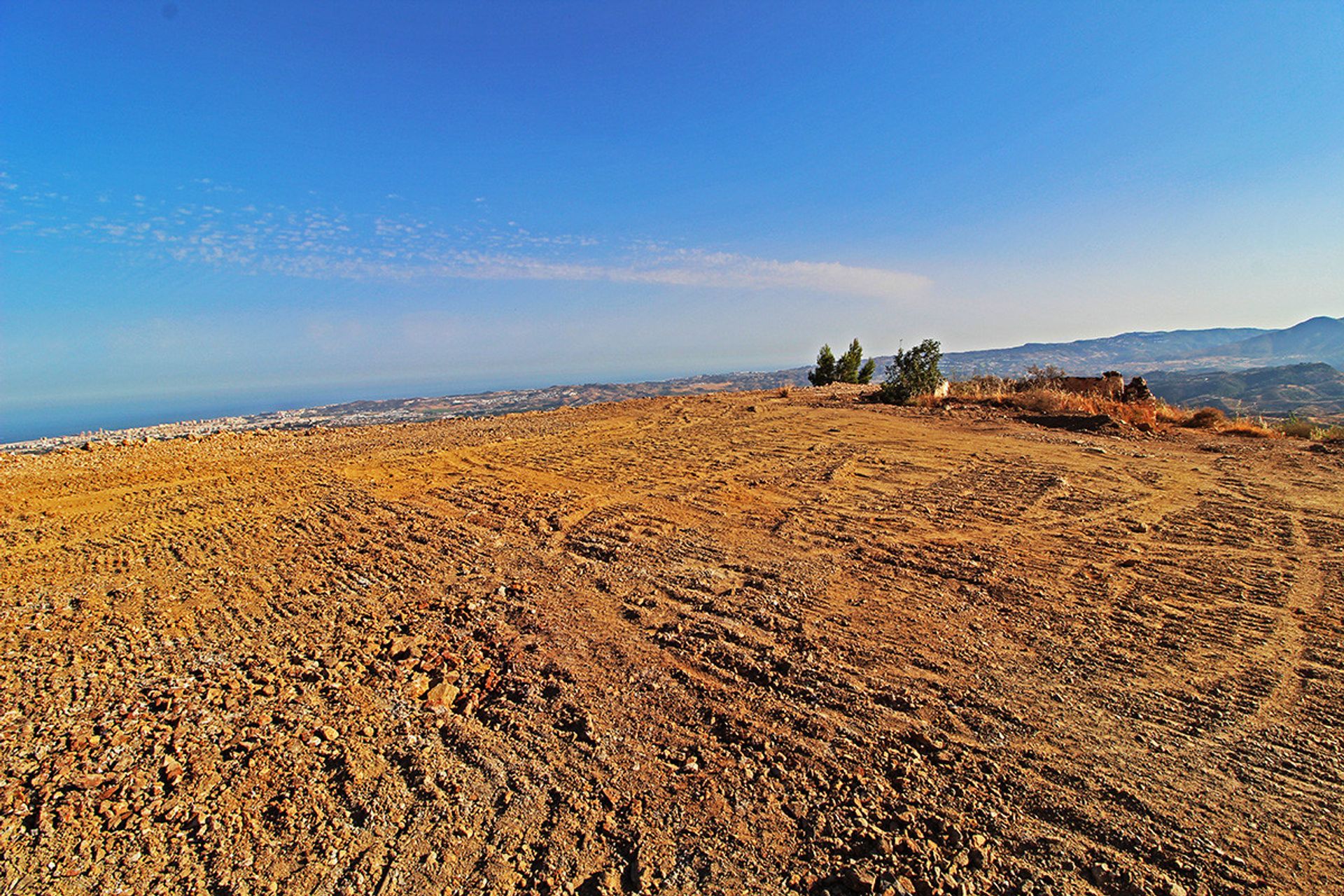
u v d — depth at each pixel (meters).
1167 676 4.18
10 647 5.04
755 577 5.95
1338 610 4.96
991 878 2.76
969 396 18.19
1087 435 12.16
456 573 6.34
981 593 5.45
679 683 4.32
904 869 2.82
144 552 7.12
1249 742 3.53
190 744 3.81
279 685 4.45
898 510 7.73
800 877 2.83
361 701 4.24
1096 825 3.02
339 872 2.92
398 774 3.55
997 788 3.27
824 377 29.08
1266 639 4.58
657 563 6.40
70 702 4.27
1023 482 8.81
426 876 2.89
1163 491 8.20
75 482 10.26
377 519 8.14
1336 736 3.54
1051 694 4.02
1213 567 5.82
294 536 7.55
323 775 3.55
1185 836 2.93
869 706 3.97
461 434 14.74
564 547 6.96
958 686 4.14
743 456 11.05
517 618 5.34
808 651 4.62
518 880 2.86
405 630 5.22
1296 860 2.77
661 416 16.44
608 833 3.11
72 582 6.32
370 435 15.06
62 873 2.92
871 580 5.77
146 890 2.84
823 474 9.62
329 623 5.38
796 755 3.59
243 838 3.12
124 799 3.37
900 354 18.50
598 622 5.21
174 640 5.14
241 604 5.78
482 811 3.27
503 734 3.88
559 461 11.26
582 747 3.74
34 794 3.40
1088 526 6.99
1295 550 6.15
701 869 2.90
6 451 13.57
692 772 3.50
